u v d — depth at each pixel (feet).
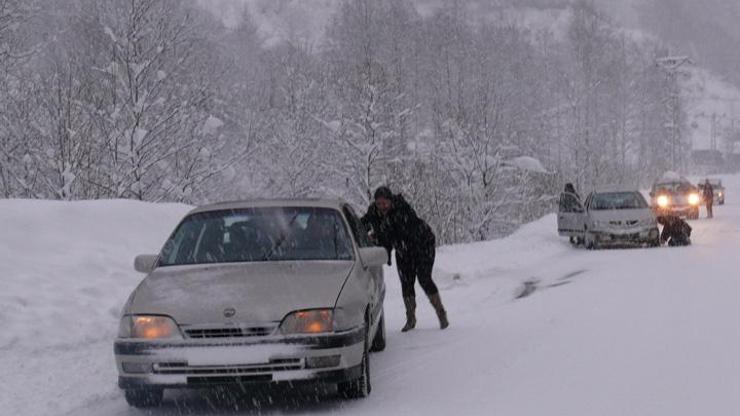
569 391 27.07
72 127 80.69
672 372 28.84
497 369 31.58
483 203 128.16
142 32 86.22
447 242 122.42
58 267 48.75
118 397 29.73
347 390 27.76
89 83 88.07
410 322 44.60
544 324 42.29
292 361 25.17
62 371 33.83
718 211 178.09
